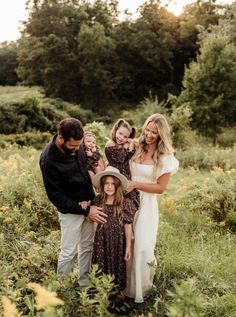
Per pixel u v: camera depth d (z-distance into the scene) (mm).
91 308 3689
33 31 44375
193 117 24484
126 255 4191
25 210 6012
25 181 6734
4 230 5504
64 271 4293
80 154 4031
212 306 4082
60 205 4016
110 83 45125
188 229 6926
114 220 4195
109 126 33375
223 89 24391
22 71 43969
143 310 4262
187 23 48750
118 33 48469
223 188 7895
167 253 5188
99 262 4199
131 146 4383
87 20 46281
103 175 4164
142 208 4367
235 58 24625
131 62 48344
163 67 49250
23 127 26172
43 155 3988
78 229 4211
